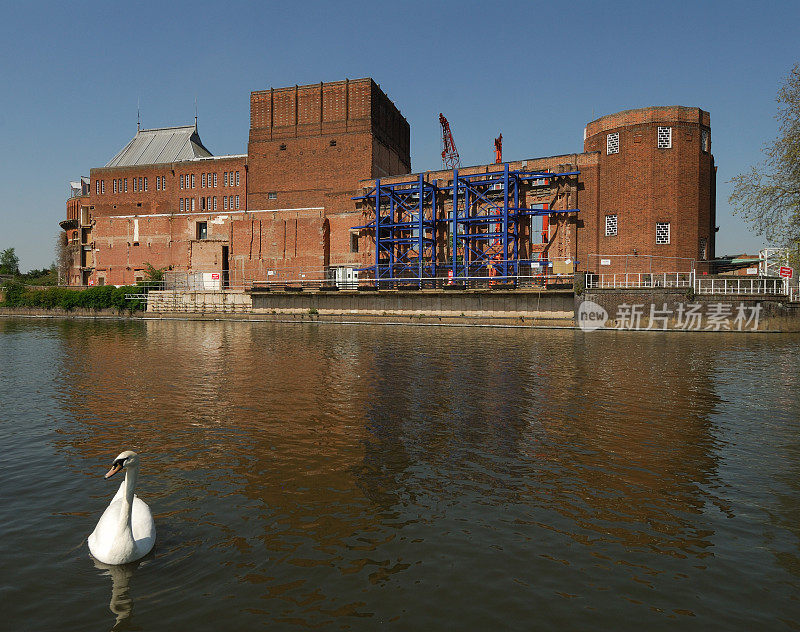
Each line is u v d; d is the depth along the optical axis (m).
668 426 11.54
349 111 63.66
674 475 8.65
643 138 44.25
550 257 47.69
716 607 5.12
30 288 73.12
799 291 37.09
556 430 11.24
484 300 43.41
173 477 8.51
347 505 7.45
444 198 52.41
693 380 17.05
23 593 5.30
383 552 6.13
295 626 4.79
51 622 4.86
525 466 9.07
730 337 32.56
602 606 5.13
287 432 11.09
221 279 65.94
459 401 14.04
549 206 47.84
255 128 67.31
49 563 5.88
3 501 7.58
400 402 13.92
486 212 50.59
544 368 19.66
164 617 4.93
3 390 15.63
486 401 14.02
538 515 7.15
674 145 43.88
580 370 19.16
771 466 9.06
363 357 23.22
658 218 44.09
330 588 5.39
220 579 5.55
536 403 13.77
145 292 64.12
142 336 36.09
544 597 5.27
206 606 5.09
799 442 10.38
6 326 48.50
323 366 20.47
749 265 46.81
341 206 62.84
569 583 5.52
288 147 65.81
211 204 69.50
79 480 8.40
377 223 52.97
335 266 61.62
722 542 6.43
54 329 44.09
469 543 6.36
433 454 9.70
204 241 69.06
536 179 48.09
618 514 7.20
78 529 6.71
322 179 64.31
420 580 5.55
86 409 13.15
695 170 44.12
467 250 48.56
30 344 30.12
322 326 46.16
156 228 72.00
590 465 9.12
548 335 34.59
